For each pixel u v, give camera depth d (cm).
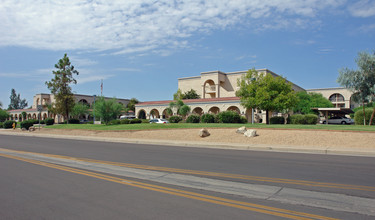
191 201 589
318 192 650
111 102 3638
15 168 979
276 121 3306
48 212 526
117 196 628
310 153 1394
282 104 3017
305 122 3180
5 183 755
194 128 2522
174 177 823
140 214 511
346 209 534
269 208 542
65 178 815
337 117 4566
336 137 1708
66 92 4469
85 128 3169
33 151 1502
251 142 1831
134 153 1415
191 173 880
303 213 514
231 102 4531
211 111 4925
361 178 795
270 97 3098
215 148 1680
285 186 707
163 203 576
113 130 2778
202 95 6062
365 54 2475
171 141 2031
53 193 655
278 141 1769
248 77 3409
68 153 1412
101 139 2397
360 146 1502
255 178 802
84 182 764
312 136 1784
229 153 1412
